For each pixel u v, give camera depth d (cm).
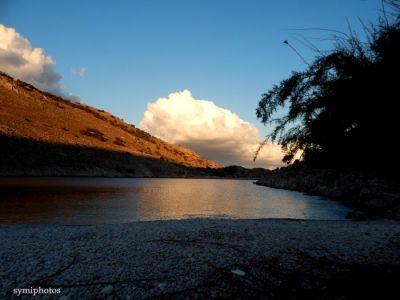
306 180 6084
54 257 838
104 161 10794
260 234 1176
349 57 498
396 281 605
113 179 8775
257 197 4303
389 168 533
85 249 926
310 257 809
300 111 536
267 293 574
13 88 13188
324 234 1210
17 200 3048
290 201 3681
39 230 1319
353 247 965
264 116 552
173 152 19888
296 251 895
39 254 870
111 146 12850
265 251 892
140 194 4359
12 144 8581
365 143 521
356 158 535
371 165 540
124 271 714
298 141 546
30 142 9231
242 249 917
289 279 641
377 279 616
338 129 522
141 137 19125
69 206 2717
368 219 2069
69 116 14112
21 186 4941
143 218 2141
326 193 4491
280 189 6438
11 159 7994
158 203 3231
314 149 552
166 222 1567
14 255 862
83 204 2900
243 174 18962
